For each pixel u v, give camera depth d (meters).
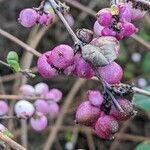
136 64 0.34
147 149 0.22
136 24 0.31
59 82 0.32
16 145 0.15
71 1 0.29
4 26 0.33
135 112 0.11
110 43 0.10
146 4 0.13
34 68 0.29
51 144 0.28
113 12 0.11
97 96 0.11
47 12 0.13
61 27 0.33
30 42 0.30
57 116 0.30
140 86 0.33
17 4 0.33
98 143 0.31
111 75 0.11
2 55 0.32
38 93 0.21
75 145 0.31
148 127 0.32
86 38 0.11
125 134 0.31
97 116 0.11
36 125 0.20
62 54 0.11
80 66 0.11
